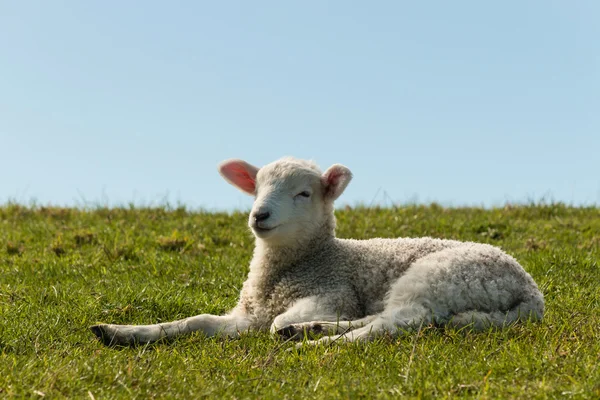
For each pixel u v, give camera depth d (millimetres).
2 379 5996
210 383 6113
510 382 5961
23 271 11250
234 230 14828
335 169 8594
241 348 7328
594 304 9242
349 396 5664
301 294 8141
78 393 5816
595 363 6250
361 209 17156
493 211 17109
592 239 13664
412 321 7375
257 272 8562
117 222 15227
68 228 14602
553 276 10805
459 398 5609
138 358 6707
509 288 7762
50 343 7570
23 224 15000
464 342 7035
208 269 11500
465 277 7629
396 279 8016
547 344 6867
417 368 6297
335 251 8477
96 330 7648
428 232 14453
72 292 9805
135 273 11102
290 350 7055
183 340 7664
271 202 8266
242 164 9164
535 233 14531
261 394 5898
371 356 6762
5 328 7891
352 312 7988
